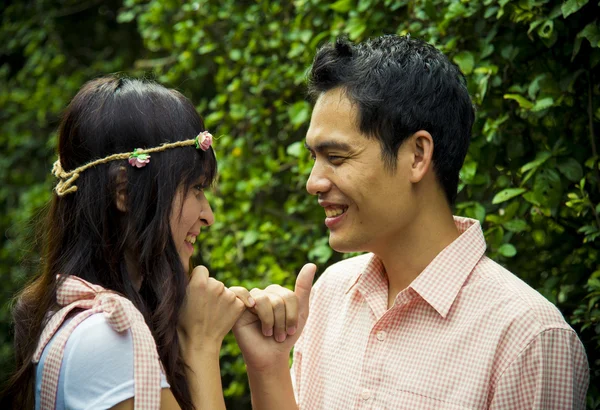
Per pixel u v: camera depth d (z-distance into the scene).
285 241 2.95
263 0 2.97
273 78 2.97
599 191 2.04
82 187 1.57
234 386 3.06
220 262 3.05
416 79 1.56
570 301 2.13
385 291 1.70
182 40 3.30
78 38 5.00
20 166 5.11
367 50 1.59
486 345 1.51
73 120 1.59
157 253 1.54
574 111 2.06
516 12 2.01
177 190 1.58
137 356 1.42
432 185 1.61
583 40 2.01
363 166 1.54
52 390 1.43
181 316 1.62
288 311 1.73
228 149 3.15
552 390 1.47
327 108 1.57
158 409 1.41
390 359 1.60
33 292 1.61
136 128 1.55
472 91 2.13
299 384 1.88
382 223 1.57
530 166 2.02
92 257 1.56
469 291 1.58
